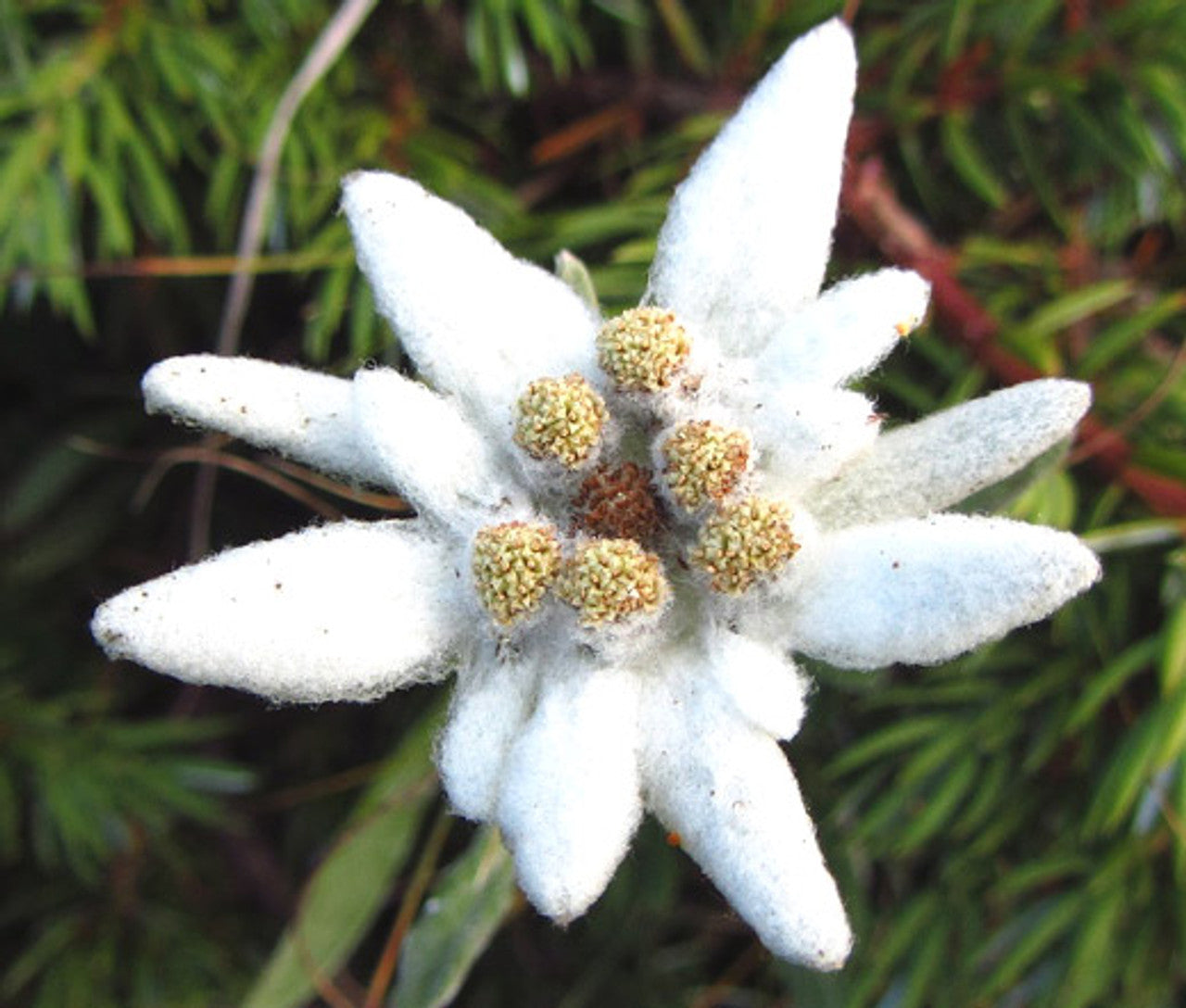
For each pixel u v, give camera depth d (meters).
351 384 0.13
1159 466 0.16
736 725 0.12
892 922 0.16
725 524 0.12
